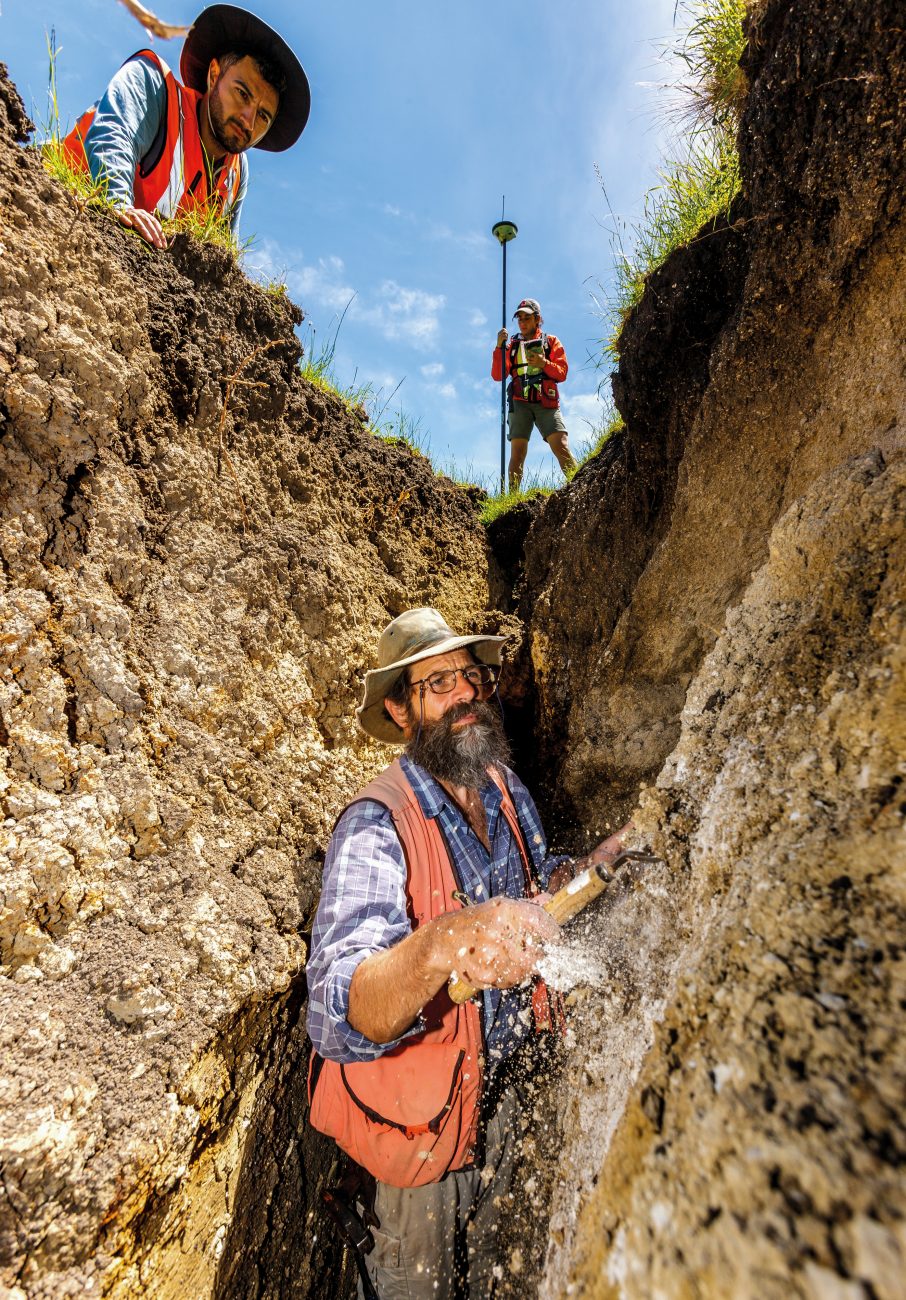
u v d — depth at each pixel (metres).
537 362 3.96
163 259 2.16
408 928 1.42
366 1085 1.36
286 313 2.72
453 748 1.74
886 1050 0.50
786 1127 0.50
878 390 1.10
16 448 1.51
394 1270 1.50
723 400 1.45
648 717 2.08
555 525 3.04
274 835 1.95
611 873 1.15
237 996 1.53
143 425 1.92
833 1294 0.41
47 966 1.28
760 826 0.84
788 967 0.61
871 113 1.00
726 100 1.54
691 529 1.66
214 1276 1.47
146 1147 1.20
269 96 2.64
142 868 1.53
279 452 2.53
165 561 1.95
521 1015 1.59
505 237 5.25
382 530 3.13
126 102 2.22
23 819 1.33
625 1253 0.56
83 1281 1.07
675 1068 0.67
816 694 0.90
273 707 2.15
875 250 1.07
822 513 1.06
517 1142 1.56
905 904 0.59
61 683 1.47
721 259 1.53
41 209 1.63
